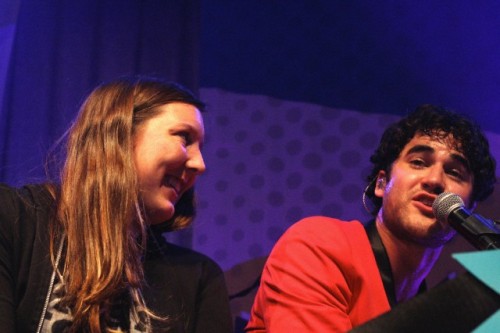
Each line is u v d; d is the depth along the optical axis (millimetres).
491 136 2672
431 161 1506
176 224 1424
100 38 2445
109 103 1334
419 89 2729
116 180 1253
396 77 2740
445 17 2758
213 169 2615
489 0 2756
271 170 2658
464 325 587
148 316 1249
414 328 585
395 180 1507
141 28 2510
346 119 2713
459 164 1513
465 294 599
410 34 2758
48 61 2359
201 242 2564
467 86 2719
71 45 2393
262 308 1418
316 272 1381
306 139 2693
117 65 2439
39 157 2281
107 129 1298
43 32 2377
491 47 2738
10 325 1099
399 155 1574
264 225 2625
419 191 1471
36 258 1209
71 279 1187
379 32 2768
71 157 1309
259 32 2742
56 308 1176
